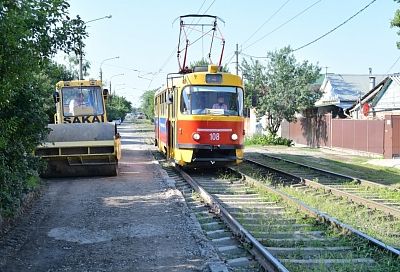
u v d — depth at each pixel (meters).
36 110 8.48
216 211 10.55
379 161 24.14
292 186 14.57
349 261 7.04
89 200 11.83
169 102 17.67
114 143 15.08
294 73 36.59
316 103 40.12
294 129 41.72
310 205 11.46
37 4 6.67
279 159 23.48
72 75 36.47
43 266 6.99
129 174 16.62
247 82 37.38
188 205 11.66
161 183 14.52
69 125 14.99
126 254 7.54
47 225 9.37
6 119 7.65
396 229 9.23
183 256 7.40
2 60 6.43
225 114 16.33
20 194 9.48
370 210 10.91
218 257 7.29
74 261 7.22
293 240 8.26
